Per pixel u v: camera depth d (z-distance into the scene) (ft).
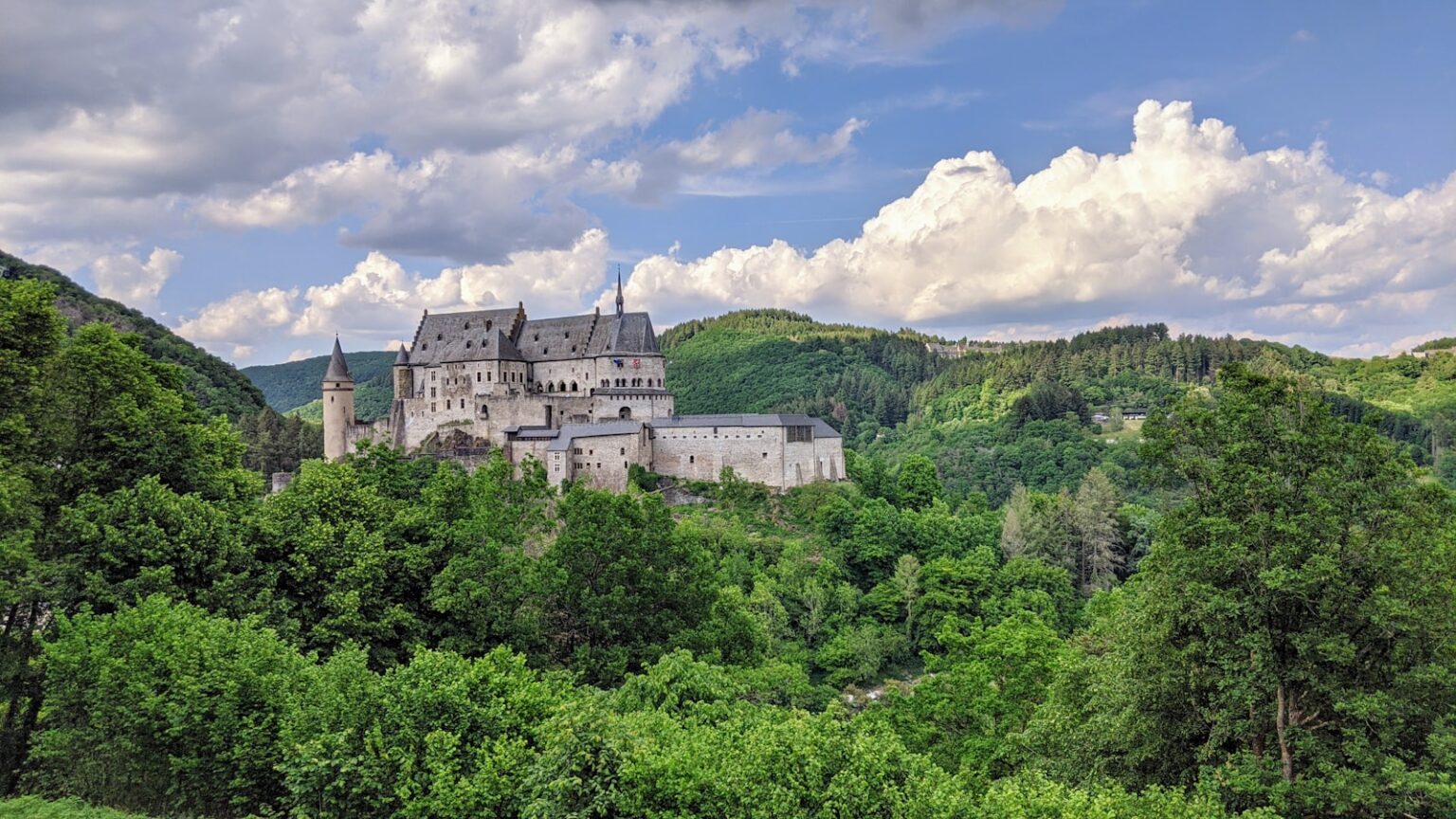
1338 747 142.72
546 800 113.39
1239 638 145.48
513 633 194.90
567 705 128.88
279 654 141.90
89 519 169.99
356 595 173.27
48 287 190.90
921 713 212.43
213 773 130.31
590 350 613.93
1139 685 156.35
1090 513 527.81
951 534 502.79
